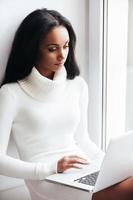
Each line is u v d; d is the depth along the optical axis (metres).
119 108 2.13
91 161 1.65
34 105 1.62
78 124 1.85
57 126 1.67
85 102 1.84
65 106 1.70
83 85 1.83
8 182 1.82
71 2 1.93
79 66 2.02
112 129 2.15
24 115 1.61
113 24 2.04
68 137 1.72
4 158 1.52
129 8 2.01
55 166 1.50
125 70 2.08
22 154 1.65
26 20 1.67
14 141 1.74
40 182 1.56
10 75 1.67
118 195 1.39
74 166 1.51
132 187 1.43
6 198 1.80
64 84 1.73
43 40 1.62
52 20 1.62
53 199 1.52
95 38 2.02
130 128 2.14
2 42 1.71
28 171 1.49
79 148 1.81
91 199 1.40
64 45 1.66
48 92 1.63
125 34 2.05
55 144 1.67
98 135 2.11
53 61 1.64
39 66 1.68
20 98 1.60
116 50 2.07
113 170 1.37
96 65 2.04
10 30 1.73
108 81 2.09
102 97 2.09
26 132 1.62
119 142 1.32
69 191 1.48
